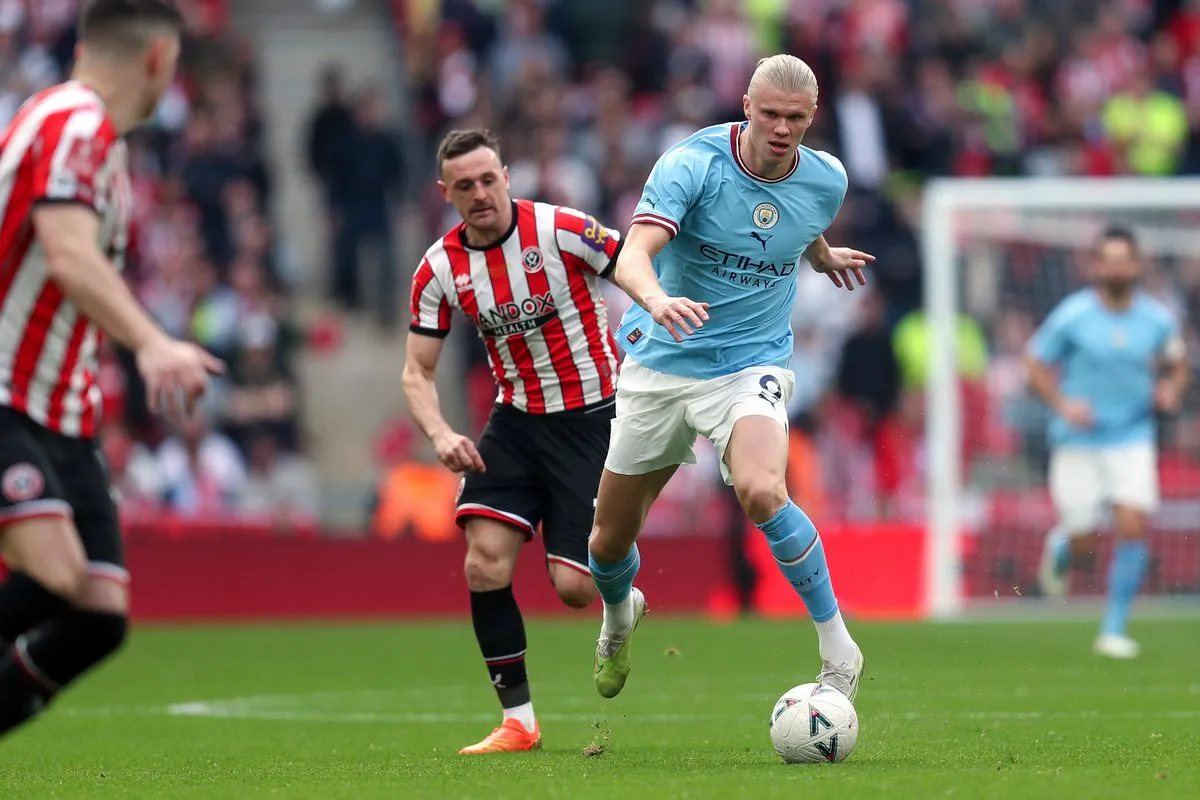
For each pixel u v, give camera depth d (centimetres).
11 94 6856
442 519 5738
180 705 3192
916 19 7594
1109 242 4138
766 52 7350
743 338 2250
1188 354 5612
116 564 1716
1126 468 4162
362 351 6900
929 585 5528
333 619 5522
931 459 5353
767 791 1686
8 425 1658
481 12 7406
